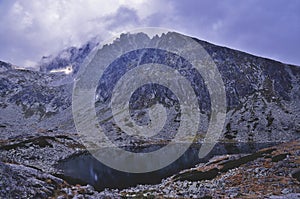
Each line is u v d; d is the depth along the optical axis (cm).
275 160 4641
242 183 3931
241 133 15800
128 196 3359
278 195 2977
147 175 6319
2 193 2578
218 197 3148
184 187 4419
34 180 3144
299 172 3731
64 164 8450
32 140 11206
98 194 3262
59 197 2883
